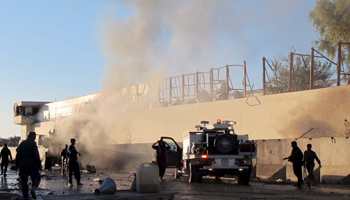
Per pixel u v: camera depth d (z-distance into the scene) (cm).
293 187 1312
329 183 1542
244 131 2458
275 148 1852
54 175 2106
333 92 1998
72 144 1372
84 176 1995
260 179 1839
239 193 1073
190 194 1041
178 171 1858
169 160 1777
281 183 1543
